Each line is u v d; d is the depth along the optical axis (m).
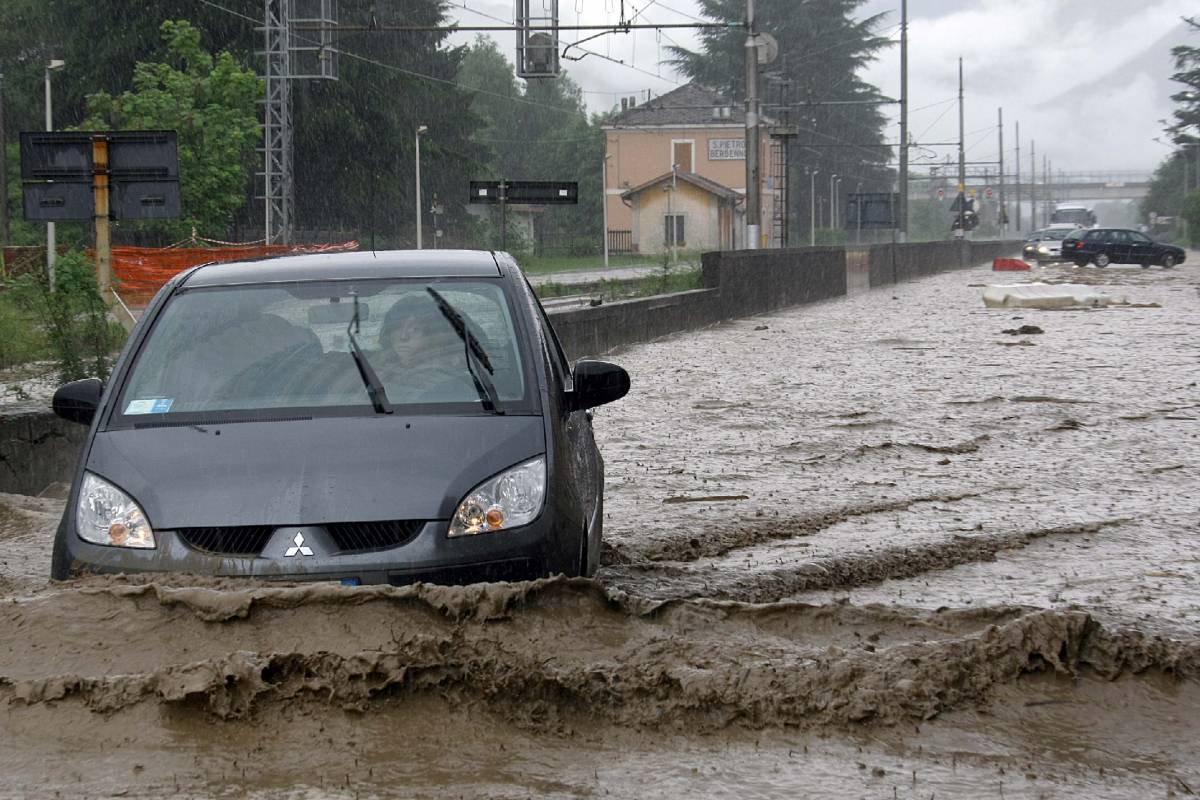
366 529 11.02
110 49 150.62
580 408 13.41
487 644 10.39
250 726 9.55
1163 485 22.44
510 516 11.34
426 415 12.13
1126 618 13.98
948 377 39.53
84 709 9.63
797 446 26.70
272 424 12.00
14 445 21.75
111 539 11.25
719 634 11.52
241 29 152.50
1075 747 9.77
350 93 158.38
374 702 9.80
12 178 149.88
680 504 20.72
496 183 93.12
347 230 164.00
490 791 8.67
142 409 12.41
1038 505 20.69
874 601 14.85
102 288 48.91
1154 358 44.91
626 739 9.65
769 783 8.96
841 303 83.62
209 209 123.12
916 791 8.88
